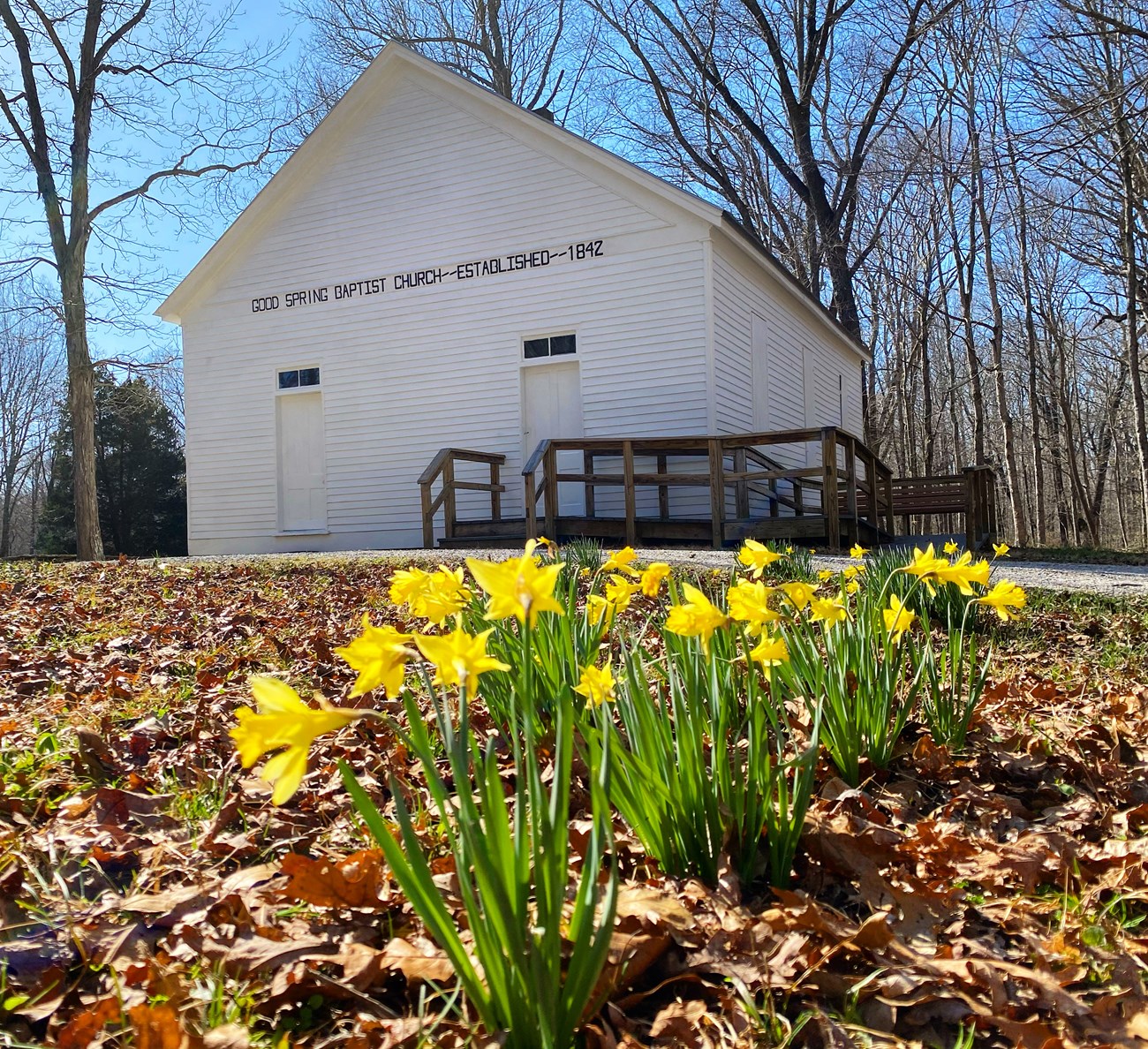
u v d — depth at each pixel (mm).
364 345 14930
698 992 1815
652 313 13227
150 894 2160
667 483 11875
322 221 15172
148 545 34969
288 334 15445
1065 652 5543
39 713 3592
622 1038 1668
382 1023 1665
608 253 13461
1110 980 1902
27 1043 1629
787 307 17188
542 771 2873
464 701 1425
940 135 23703
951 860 2420
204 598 6934
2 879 2131
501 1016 1524
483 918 1574
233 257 15766
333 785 2908
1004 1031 1709
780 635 2785
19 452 46375
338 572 8289
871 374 33375
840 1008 1785
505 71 29281
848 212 27953
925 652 3260
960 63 24172
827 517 11133
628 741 2721
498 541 12594
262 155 20375
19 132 18234
